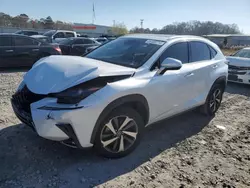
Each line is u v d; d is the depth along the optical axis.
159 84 3.65
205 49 4.97
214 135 4.44
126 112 3.29
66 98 2.84
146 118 3.67
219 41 54.81
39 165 3.17
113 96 3.05
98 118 3.00
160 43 4.07
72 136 2.90
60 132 2.85
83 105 2.86
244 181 3.13
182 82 4.12
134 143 3.52
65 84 2.93
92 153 3.50
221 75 5.18
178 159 3.55
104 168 3.20
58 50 11.05
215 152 3.82
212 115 5.40
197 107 4.96
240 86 9.02
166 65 3.57
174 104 4.07
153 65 3.70
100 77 3.07
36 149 3.51
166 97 3.84
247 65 8.58
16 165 3.13
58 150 3.52
